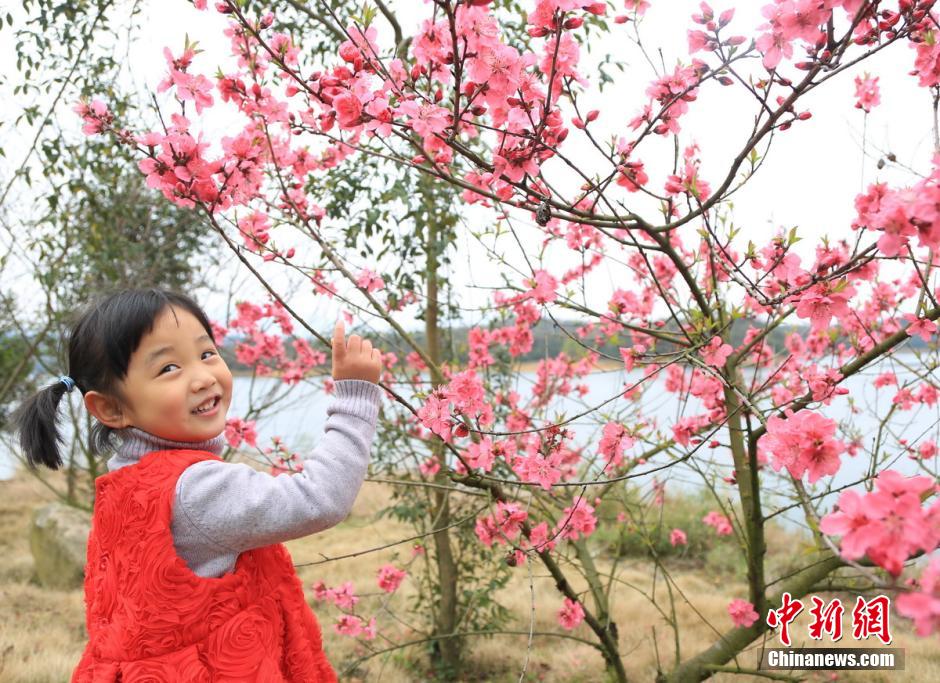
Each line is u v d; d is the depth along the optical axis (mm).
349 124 1322
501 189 1473
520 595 4977
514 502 2424
